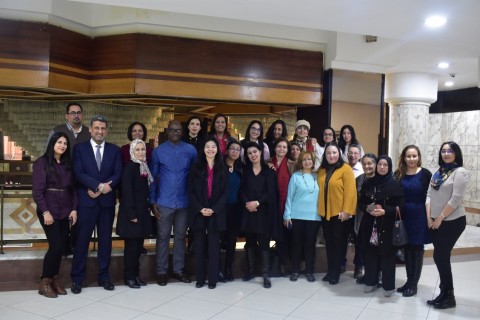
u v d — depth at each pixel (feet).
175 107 25.88
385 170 14.44
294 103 21.18
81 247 13.94
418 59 23.29
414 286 14.73
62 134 13.51
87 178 13.69
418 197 14.29
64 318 11.88
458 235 13.41
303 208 15.90
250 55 19.80
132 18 18.07
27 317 11.87
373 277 14.84
